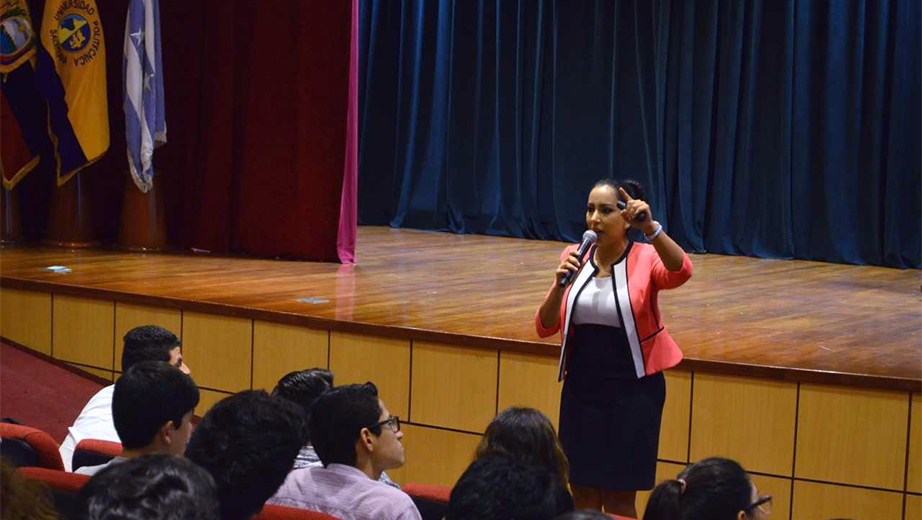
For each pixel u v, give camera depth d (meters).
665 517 1.80
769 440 3.95
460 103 10.13
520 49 9.73
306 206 7.13
